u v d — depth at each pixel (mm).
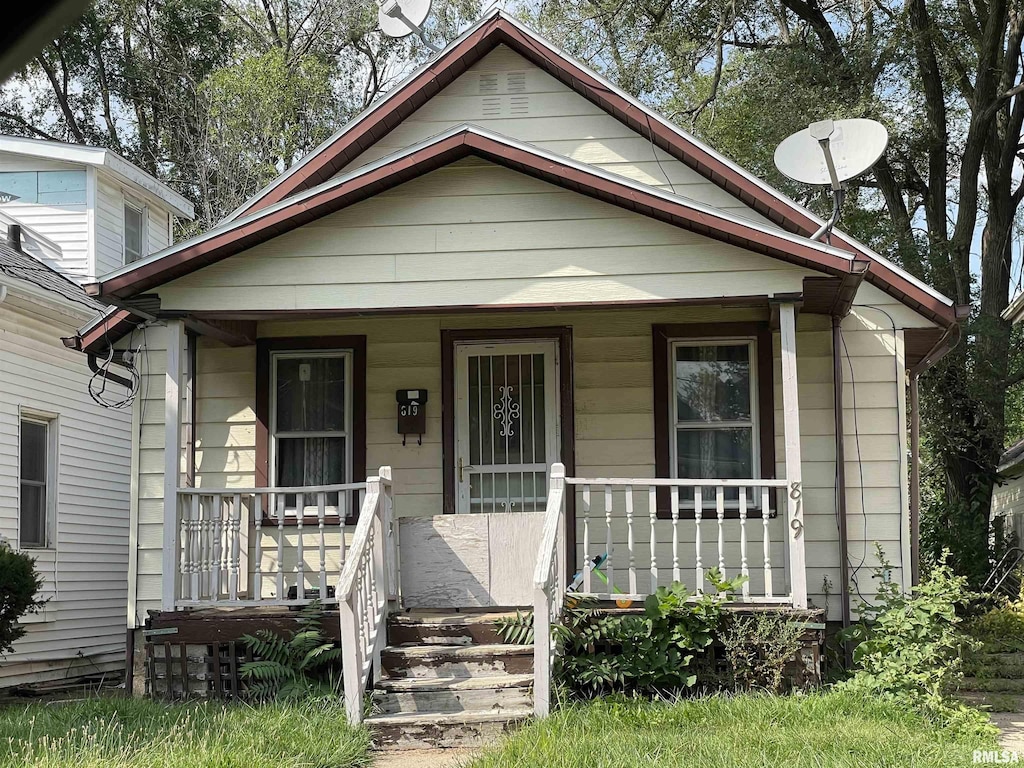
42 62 29906
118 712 7973
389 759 7066
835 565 10117
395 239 8992
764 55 20641
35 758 6395
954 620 8258
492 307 8859
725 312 10688
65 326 14547
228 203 27719
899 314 10289
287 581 10828
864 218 20984
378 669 8094
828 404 10344
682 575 10453
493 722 7418
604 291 8789
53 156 16172
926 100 20969
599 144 11148
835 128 9805
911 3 19781
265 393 10992
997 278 20922
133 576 9867
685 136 10727
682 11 21047
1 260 13227
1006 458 22297
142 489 10117
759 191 10469
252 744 6562
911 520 11594
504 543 8930
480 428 10891
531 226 8898
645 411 10695
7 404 13086
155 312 9117
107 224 16859
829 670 9219
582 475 10664
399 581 8836
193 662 8930
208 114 28516
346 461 11023
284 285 9031
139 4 31031
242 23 32250
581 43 21562
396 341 11031
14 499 13180
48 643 13992
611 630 8273
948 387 19781
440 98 11375
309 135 28109
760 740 6566
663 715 7293
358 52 31922
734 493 10531
